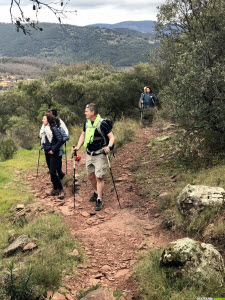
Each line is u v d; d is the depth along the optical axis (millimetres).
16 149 10469
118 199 5441
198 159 6141
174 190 5375
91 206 5785
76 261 3771
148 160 7578
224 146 6176
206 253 3182
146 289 3068
